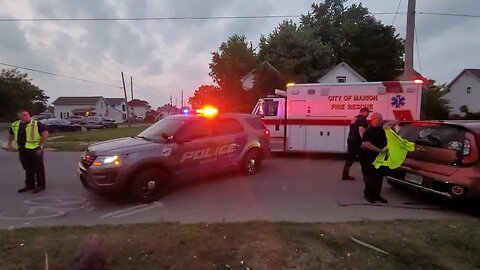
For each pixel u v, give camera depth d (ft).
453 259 13.48
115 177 20.95
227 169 27.78
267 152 31.53
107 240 14.34
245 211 20.03
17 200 22.49
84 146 54.90
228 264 12.79
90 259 12.80
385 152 21.61
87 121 130.41
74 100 284.82
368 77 148.77
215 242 14.33
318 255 13.55
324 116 40.60
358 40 150.61
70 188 25.73
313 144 41.11
